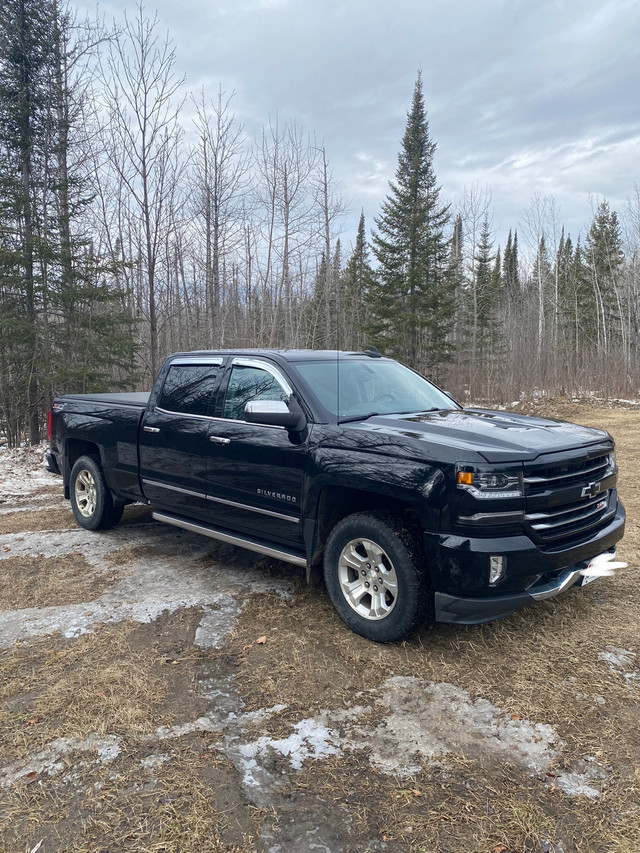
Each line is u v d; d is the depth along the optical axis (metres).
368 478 3.41
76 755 2.54
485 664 3.30
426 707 2.90
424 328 30.56
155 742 2.62
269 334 26.59
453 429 3.54
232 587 4.43
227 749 2.58
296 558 3.94
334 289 38.12
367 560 3.56
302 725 2.75
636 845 2.04
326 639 3.59
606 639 3.58
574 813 2.20
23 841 2.07
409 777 2.40
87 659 3.36
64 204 13.12
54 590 4.41
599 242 44.09
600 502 3.81
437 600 3.21
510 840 2.08
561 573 3.46
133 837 2.09
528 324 40.19
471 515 3.09
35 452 11.59
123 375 16.72
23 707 2.90
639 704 2.91
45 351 12.29
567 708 2.88
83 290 12.67
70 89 14.50
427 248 29.55
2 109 12.38
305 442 3.82
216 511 4.55
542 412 21.11
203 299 21.45
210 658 3.37
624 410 20.47
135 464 5.28
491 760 2.51
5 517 6.68
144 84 12.98
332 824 2.16
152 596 4.27
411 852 2.03
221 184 17.66
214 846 2.05
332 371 4.38
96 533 5.94
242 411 4.38
